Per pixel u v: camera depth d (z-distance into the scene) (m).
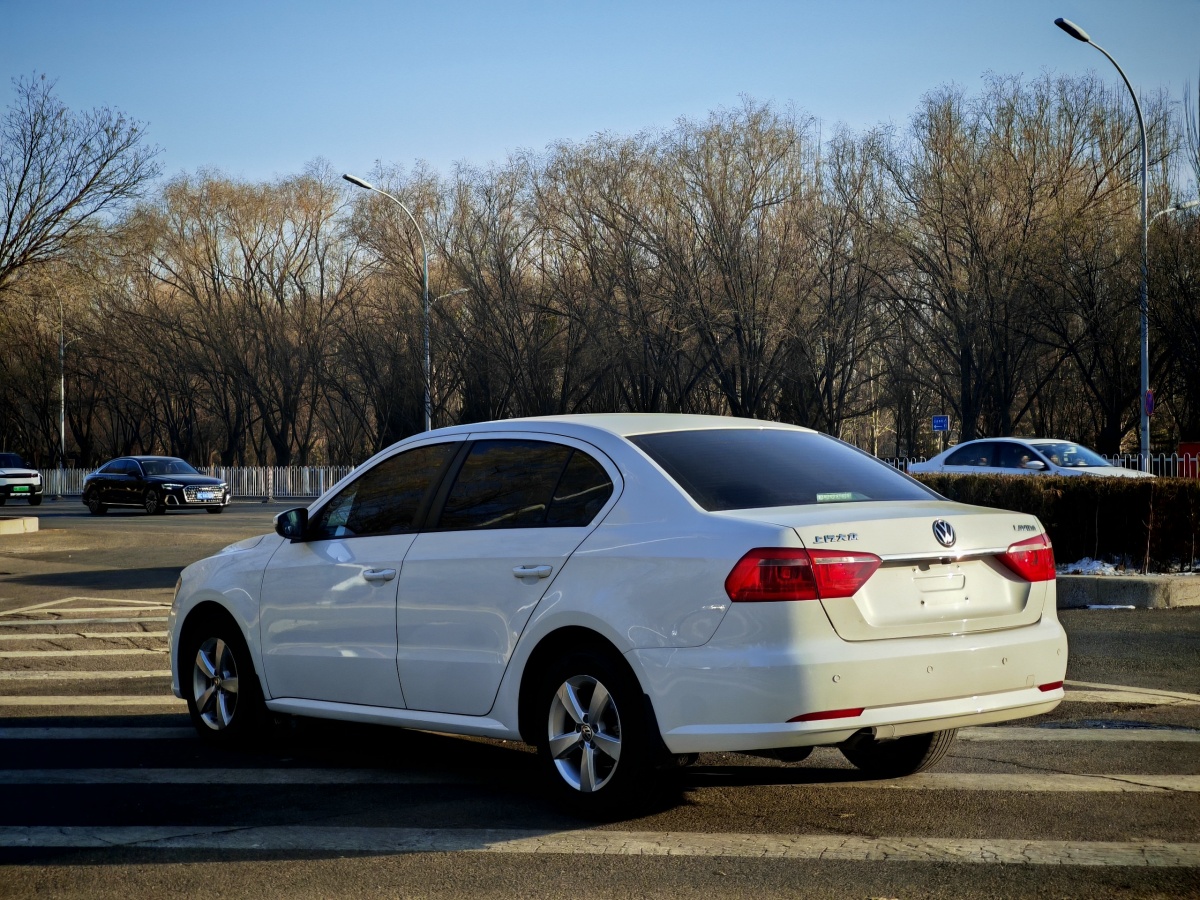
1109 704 7.82
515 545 5.70
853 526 5.02
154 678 9.33
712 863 4.78
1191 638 10.40
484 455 6.14
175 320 55.41
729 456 5.68
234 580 6.98
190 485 35.31
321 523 6.77
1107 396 36.62
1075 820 5.30
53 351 59.34
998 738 6.92
